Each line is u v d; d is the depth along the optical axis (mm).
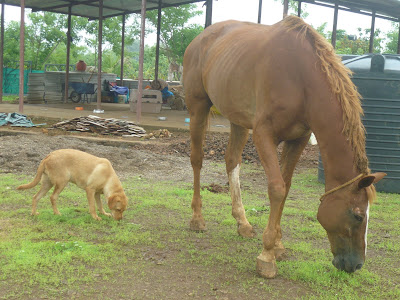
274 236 3889
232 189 5223
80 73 25203
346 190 3465
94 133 12391
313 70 3658
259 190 7680
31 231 4867
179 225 5441
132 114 18312
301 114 3768
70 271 3867
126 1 22266
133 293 3523
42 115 15750
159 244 4664
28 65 41531
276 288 3736
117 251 4422
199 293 3582
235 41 4543
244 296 3564
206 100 5410
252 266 4195
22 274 3746
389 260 4531
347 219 3430
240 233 5086
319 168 8555
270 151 3809
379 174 3295
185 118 17594
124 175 8273
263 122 3867
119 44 41938
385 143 7715
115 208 5367
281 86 3750
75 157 5387
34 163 8438
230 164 5254
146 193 6953
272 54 3852
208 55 5020
